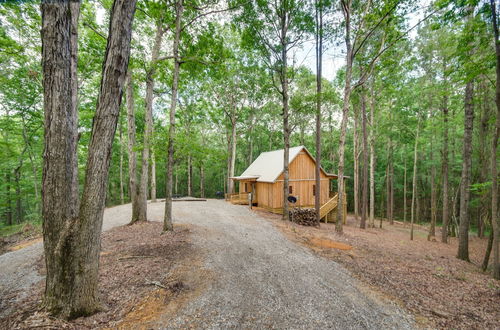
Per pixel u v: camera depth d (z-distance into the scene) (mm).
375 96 15633
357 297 4266
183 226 9281
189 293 4129
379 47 10742
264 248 7066
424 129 13203
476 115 11578
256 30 10812
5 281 4703
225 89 22594
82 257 3250
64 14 3158
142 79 9070
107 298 3754
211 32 9281
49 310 3148
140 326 3143
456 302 4160
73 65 5113
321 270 5523
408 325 3436
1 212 16156
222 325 3289
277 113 27578
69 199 3318
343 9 10086
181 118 24094
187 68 9750
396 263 6430
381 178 24688
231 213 13633
